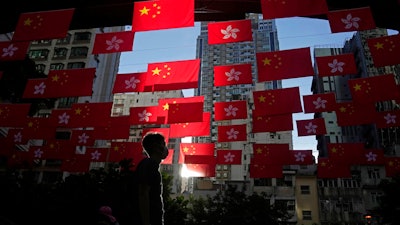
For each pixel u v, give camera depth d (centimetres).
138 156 1439
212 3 1310
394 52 897
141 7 878
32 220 1006
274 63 906
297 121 1326
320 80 6222
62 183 1100
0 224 809
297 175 4069
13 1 1347
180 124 1347
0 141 1658
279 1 834
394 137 4666
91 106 1280
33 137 1515
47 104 2581
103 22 1423
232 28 898
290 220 3819
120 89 1109
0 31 1428
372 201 3841
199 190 4344
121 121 1473
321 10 819
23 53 969
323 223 3800
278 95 1058
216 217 2617
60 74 1080
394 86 996
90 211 1028
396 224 2036
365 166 4025
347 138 5384
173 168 6406
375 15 1268
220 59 10662
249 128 5856
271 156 1364
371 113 1162
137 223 294
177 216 2303
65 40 4731
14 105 1334
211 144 1466
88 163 1645
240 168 5519
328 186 3984
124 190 1060
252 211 2558
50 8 1364
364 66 5438
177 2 869
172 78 1083
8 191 1017
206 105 9438
